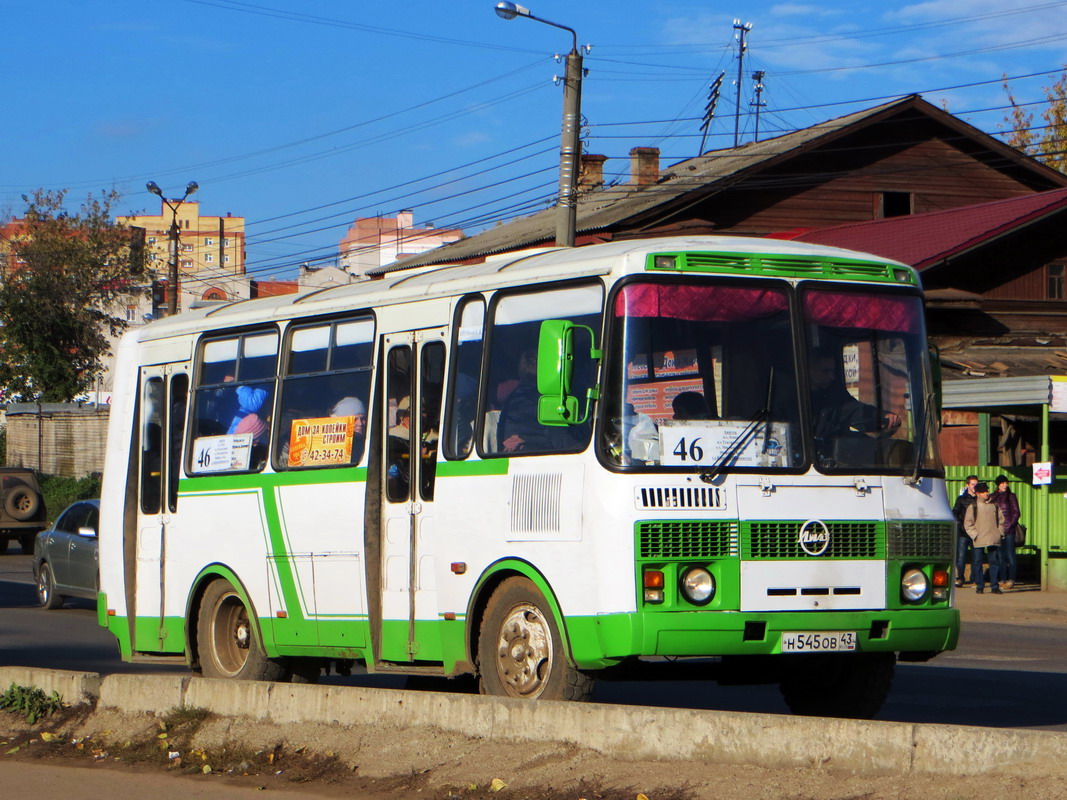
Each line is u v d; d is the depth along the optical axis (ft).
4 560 123.24
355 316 38.47
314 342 39.93
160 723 35.60
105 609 46.96
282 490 39.93
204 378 44.04
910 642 31.76
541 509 31.60
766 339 31.58
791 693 36.42
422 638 35.17
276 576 40.06
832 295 32.53
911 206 146.10
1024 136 194.49
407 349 36.63
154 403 45.98
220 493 42.37
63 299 211.61
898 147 145.79
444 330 35.58
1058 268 115.85
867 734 24.41
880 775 24.12
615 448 30.19
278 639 40.01
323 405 39.14
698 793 24.79
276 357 41.16
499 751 28.76
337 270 286.66
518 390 33.04
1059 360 108.99
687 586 29.76
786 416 31.35
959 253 109.50
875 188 145.07
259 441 41.27
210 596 42.88
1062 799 21.80
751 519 30.40
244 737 33.47
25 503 127.34
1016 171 149.18
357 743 31.22
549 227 148.25
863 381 32.45
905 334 33.22
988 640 62.95
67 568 78.38
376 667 36.52
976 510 83.82
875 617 31.30
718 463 30.48
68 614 77.05
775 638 30.32
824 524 31.07
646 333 30.68
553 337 30.04
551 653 31.27
